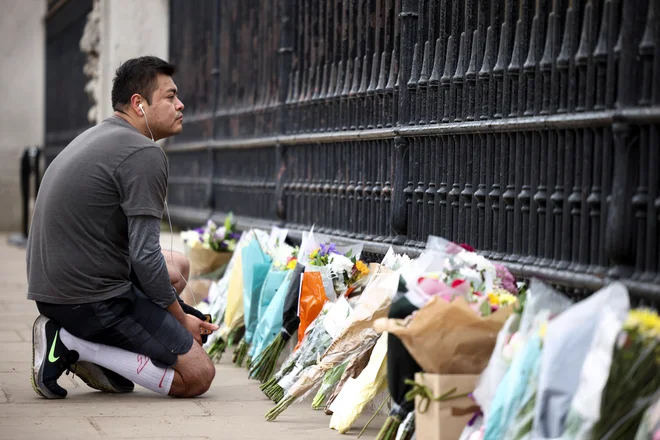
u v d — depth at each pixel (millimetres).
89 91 20531
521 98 7207
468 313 5754
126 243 8047
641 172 5902
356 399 7148
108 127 8141
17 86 28969
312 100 11148
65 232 7883
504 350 5562
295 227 11555
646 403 4941
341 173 10453
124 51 18453
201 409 7906
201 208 15938
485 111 7703
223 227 11680
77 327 7977
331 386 7680
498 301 6047
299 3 11695
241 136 13805
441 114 8352
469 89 7902
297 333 9172
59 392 8211
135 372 8125
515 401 5371
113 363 8117
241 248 10219
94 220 7863
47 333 8078
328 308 8016
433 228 8445
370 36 9898
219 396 8445
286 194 11984
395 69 9234
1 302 14711
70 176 7891
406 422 6301
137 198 7816
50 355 8047
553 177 6812
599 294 5223
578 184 6535
